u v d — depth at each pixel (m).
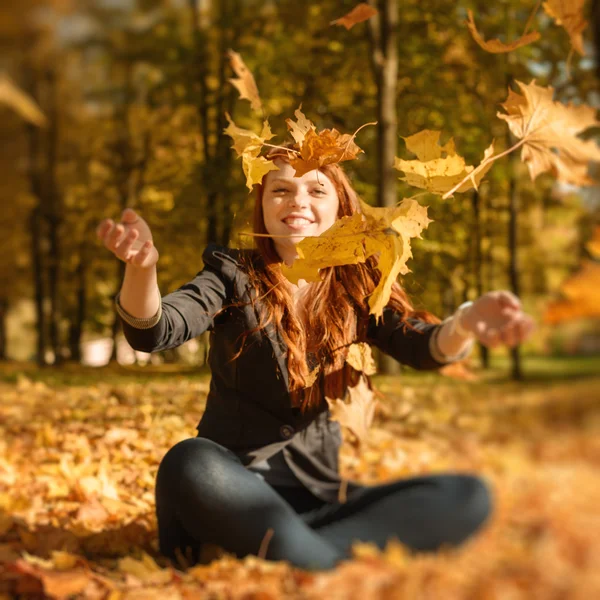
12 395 4.86
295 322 1.82
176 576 1.76
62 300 15.31
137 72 10.30
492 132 8.12
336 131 1.72
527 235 12.22
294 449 1.84
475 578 1.77
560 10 1.18
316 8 9.32
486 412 5.31
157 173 11.91
